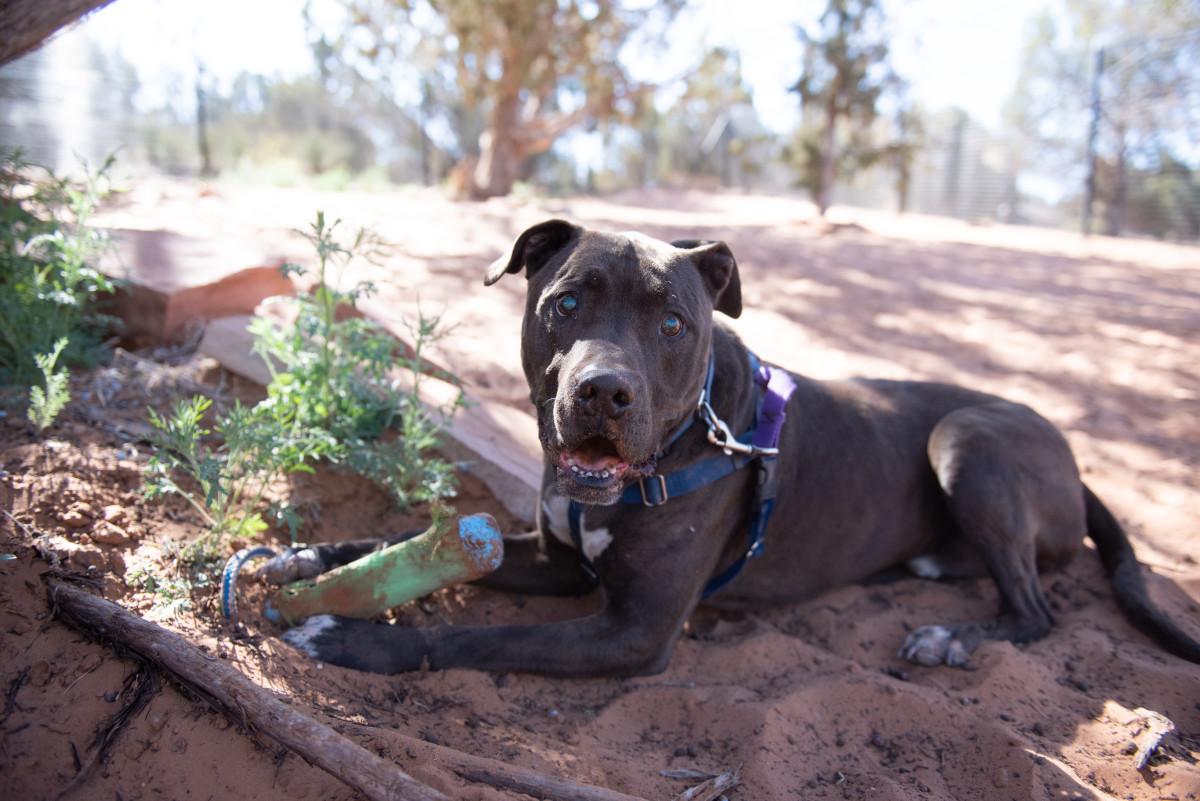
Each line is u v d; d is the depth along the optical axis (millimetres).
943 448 929
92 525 710
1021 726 729
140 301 1146
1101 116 4895
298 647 683
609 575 770
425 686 693
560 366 674
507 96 4934
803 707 723
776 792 633
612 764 643
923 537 975
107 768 526
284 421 823
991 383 1546
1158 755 703
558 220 750
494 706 695
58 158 3580
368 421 950
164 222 1959
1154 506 1134
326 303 892
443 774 555
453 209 2977
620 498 752
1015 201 7266
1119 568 951
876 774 663
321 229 868
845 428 918
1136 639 885
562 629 741
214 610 688
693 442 767
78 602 596
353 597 709
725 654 816
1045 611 901
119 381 1017
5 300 942
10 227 993
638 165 11344
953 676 803
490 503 964
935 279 2465
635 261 694
